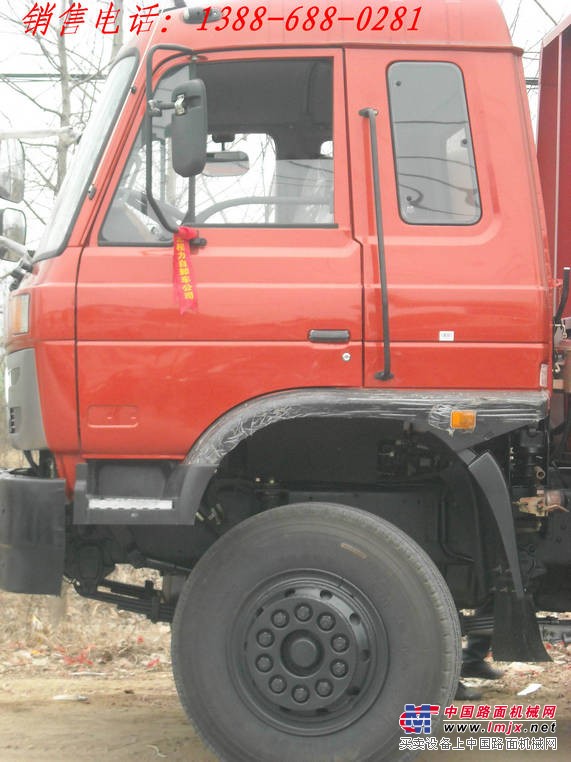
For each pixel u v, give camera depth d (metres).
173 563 4.83
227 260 4.27
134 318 4.24
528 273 4.32
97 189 4.33
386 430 4.62
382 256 4.24
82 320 4.24
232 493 4.81
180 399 4.23
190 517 4.18
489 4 4.50
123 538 4.79
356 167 4.36
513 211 4.37
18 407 4.47
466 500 4.66
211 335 4.23
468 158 4.41
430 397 4.23
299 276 4.27
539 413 4.25
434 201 4.37
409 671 4.12
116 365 4.23
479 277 4.30
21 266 4.58
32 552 4.24
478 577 4.66
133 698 6.12
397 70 4.43
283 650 4.18
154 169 4.36
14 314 4.46
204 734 4.21
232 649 4.21
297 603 4.17
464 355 4.26
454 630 4.16
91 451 4.26
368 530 4.20
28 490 4.26
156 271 4.28
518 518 4.65
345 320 4.24
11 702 6.00
